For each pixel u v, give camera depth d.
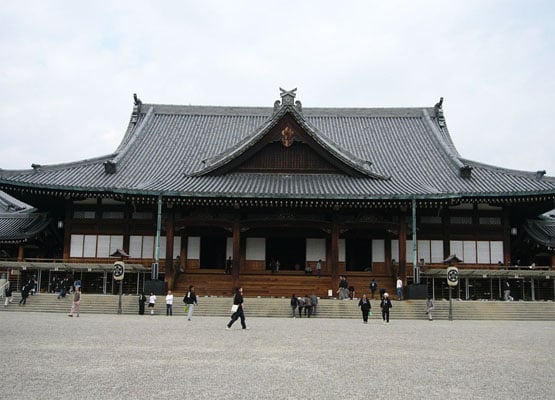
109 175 51.97
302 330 27.83
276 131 52.38
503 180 51.47
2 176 48.50
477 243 51.59
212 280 49.09
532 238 51.78
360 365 16.92
